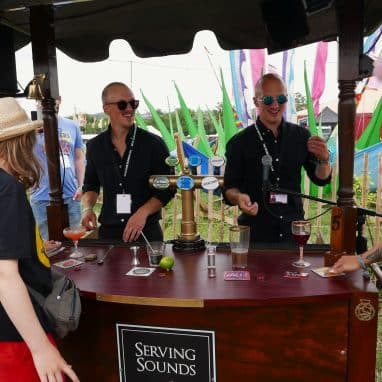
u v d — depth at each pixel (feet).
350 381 4.90
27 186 4.11
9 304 3.65
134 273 5.47
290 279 5.06
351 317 4.75
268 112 7.31
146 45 8.55
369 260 5.03
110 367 5.54
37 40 6.49
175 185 6.36
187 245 6.35
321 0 6.40
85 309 5.44
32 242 4.12
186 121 20.83
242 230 5.49
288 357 5.02
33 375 4.14
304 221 5.54
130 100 7.50
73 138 11.91
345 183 5.38
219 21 7.79
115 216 7.81
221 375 5.21
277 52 7.68
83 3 6.65
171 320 5.19
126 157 7.68
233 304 4.56
